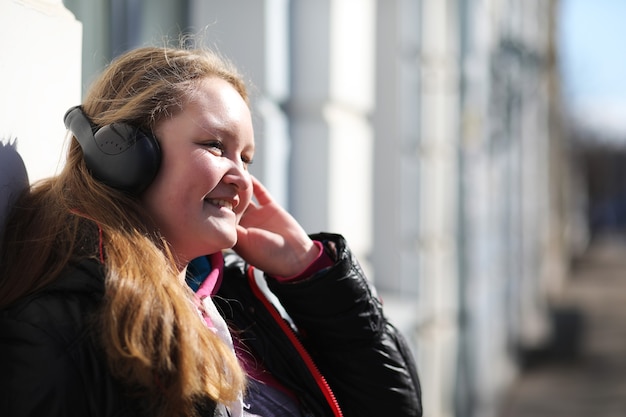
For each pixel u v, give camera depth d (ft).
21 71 7.29
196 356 6.08
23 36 7.32
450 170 28.86
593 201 238.89
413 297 24.08
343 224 16.76
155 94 6.81
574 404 40.50
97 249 6.29
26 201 7.09
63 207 6.62
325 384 7.79
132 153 6.62
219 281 7.59
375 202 23.34
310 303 7.95
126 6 12.07
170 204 6.84
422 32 24.93
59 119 7.93
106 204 6.58
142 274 6.17
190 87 6.89
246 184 7.06
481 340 34.45
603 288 99.04
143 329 5.97
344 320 7.97
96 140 6.69
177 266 6.96
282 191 15.51
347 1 16.70
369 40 18.31
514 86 48.65
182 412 6.01
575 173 158.40
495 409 37.81
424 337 24.98
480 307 34.22
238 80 7.32
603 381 45.93
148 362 5.85
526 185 57.06
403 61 23.48
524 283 55.31
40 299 6.09
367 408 8.14
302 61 16.03
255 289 8.00
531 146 60.23
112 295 5.98
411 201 24.29
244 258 8.09
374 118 23.26
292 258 8.07
